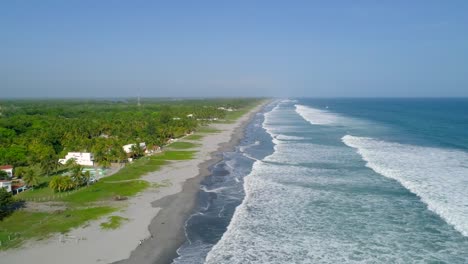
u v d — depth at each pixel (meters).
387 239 44.22
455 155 88.50
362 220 49.94
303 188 64.62
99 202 58.53
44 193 63.47
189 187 67.31
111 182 70.19
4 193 53.25
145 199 60.28
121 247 42.78
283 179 70.69
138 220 51.09
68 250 41.62
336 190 62.97
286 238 45.34
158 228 48.53
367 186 64.62
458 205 53.12
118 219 51.03
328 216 51.72
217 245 43.78
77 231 46.91
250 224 49.72
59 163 82.88
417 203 55.50
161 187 67.19
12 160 84.12
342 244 43.38
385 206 54.69
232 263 39.69
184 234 46.88
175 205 57.53
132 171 78.56
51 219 50.69
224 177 74.31
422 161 81.94
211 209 55.84
